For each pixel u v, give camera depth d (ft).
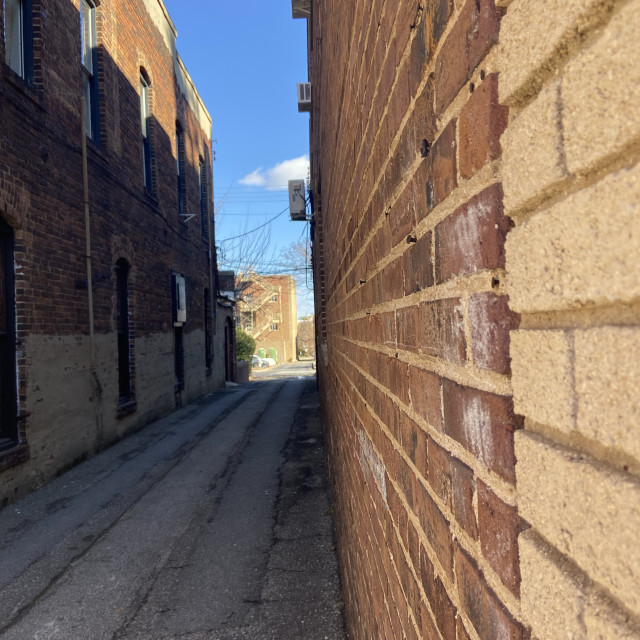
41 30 20.80
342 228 9.69
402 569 4.13
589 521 1.45
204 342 52.60
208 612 10.89
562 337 1.60
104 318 26.30
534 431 1.84
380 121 4.65
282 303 177.78
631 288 1.26
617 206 1.31
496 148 2.09
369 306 5.89
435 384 3.01
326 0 12.25
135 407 30.71
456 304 2.58
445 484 2.84
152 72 36.83
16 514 16.88
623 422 1.31
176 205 42.29
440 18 2.73
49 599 11.60
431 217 3.01
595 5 1.41
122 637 10.12
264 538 14.62
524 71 1.81
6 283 18.54
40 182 20.30
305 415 36.76
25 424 18.76
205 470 22.15
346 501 10.14
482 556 2.29
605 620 1.33
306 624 10.25
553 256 1.63
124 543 14.56
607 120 1.36
